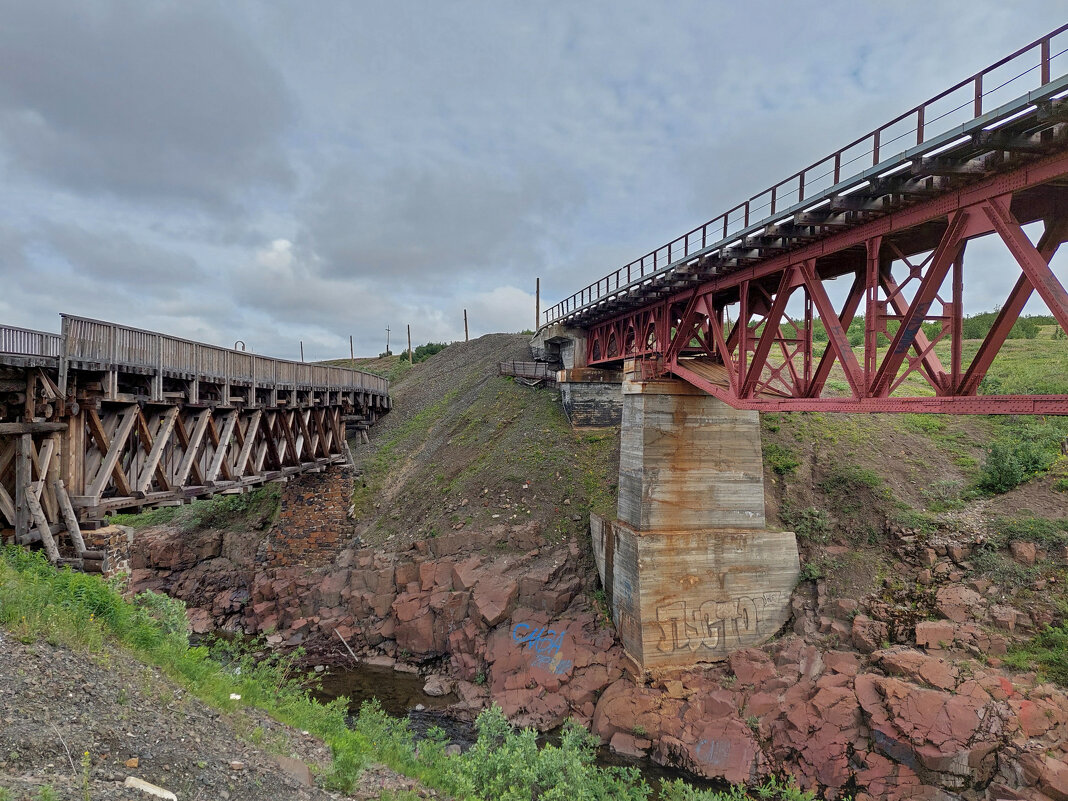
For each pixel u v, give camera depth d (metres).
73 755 7.11
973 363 11.98
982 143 10.36
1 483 14.09
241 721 10.66
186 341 20.06
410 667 28.25
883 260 16.58
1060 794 15.29
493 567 29.80
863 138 13.41
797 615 24.55
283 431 28.59
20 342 13.93
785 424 32.81
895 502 26.03
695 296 22.73
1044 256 11.98
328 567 34.19
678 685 23.27
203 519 40.16
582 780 14.65
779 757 19.75
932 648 19.95
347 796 9.66
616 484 32.97
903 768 17.62
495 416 44.75
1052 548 21.22
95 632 10.41
